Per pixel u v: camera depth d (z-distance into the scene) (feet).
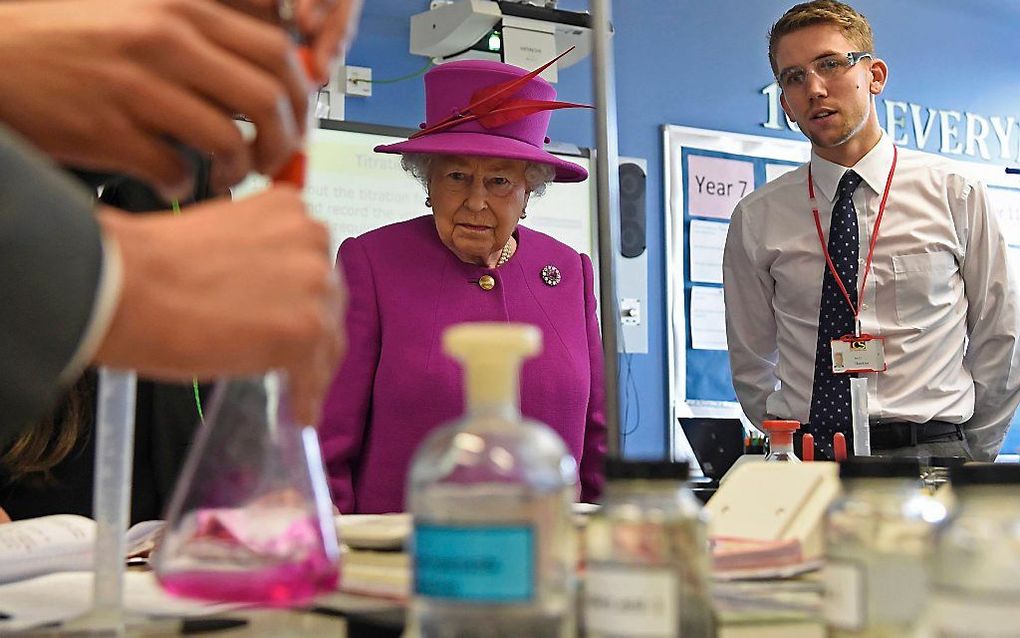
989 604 1.49
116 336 1.73
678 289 14.07
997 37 16.25
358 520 3.93
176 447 5.09
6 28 1.86
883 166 10.38
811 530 3.05
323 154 11.76
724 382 14.24
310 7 2.23
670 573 1.67
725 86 14.69
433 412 6.84
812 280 10.47
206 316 1.77
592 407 7.52
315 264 1.88
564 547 1.67
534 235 7.89
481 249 7.23
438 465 1.68
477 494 1.64
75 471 5.13
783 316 10.73
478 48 11.82
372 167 12.01
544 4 11.98
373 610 2.24
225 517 2.17
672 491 1.73
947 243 10.23
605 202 4.14
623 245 13.70
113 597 2.23
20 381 1.68
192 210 1.92
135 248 1.76
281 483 2.18
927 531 1.78
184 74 1.91
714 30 14.65
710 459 8.13
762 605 2.32
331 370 2.04
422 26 12.00
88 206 1.76
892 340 10.16
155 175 1.96
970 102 16.01
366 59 12.39
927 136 15.67
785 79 10.38
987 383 10.59
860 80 10.14
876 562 1.80
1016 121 16.31
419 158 7.51
